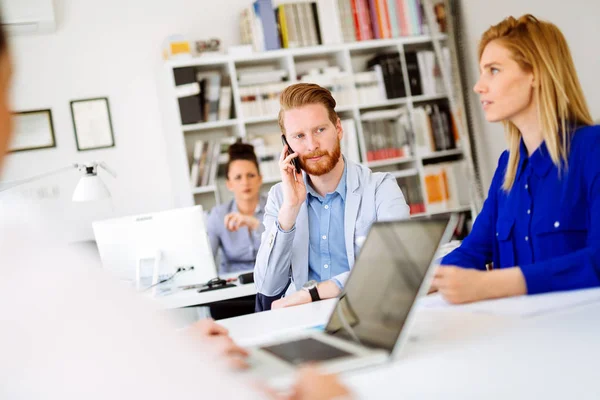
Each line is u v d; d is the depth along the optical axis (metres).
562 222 1.55
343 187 2.31
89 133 4.91
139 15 5.03
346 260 2.30
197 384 0.30
